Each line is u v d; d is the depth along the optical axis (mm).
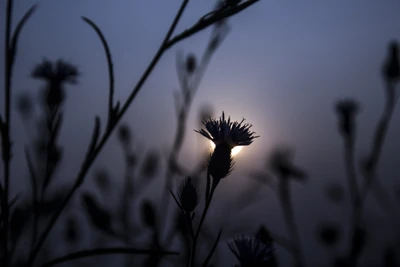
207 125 305
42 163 384
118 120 277
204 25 279
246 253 272
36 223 309
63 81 350
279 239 447
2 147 274
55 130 327
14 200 273
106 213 336
